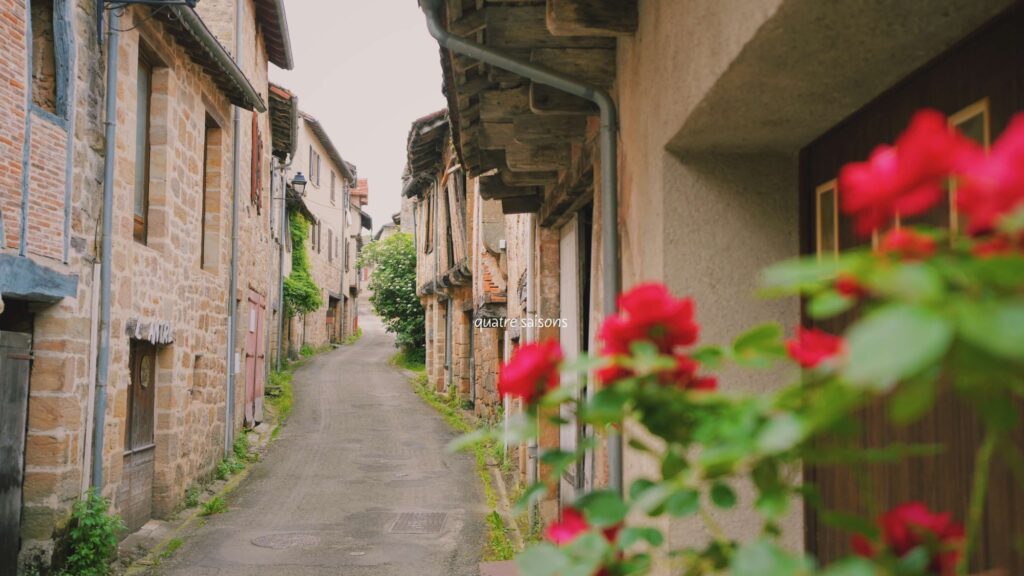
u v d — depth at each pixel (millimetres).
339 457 13008
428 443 14445
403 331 29188
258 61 15891
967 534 952
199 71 9938
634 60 3309
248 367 15008
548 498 8008
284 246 24797
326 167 34312
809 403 926
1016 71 1768
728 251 2879
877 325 706
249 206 14609
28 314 6219
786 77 2217
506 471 11438
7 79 5453
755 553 915
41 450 6176
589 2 3229
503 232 13492
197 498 9727
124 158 7492
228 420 12016
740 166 2910
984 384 880
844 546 2496
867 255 817
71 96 6293
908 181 781
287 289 25922
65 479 6285
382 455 13219
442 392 21766
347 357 31703
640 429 2984
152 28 8086
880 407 2279
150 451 8766
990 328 670
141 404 8492
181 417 9422
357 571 6879
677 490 1127
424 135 16359
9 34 5469
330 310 37719
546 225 7637
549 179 6453
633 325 1174
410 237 29516
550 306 7773
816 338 980
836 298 850
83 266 6574
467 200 16531
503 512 9164
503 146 5512
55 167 6086
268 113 17859
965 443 1896
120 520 6797
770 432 883
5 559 5805
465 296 18984
